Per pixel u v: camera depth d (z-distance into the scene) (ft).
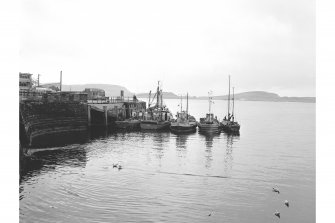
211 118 232.94
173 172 105.60
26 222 64.69
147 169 108.37
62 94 186.39
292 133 230.07
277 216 71.05
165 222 66.49
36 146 141.28
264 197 82.99
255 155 138.72
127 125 215.10
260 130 250.37
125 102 245.65
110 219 67.26
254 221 68.54
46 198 77.87
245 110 633.20
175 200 79.00
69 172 101.35
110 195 81.30
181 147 153.69
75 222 65.51
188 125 207.51
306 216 71.41
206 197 81.71
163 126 219.82
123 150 141.38
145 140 171.83
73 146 144.56
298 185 93.56
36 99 170.50
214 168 112.57
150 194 82.74
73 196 79.77
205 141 174.81
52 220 66.03
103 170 105.19
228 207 75.51
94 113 213.66
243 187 90.94
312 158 133.28
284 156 137.28
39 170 102.83
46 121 170.30
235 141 178.91
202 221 67.62
